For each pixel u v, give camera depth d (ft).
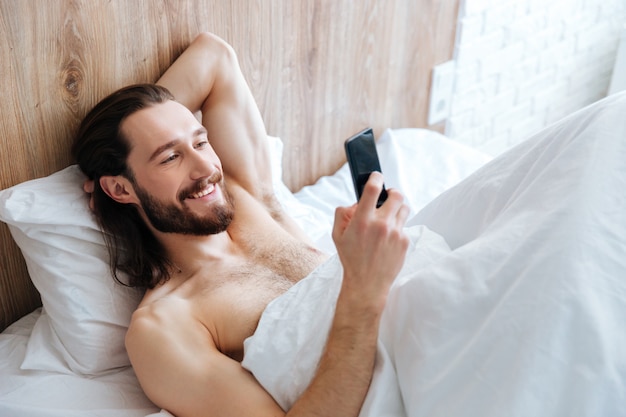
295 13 5.64
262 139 5.16
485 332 3.10
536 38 8.32
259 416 3.47
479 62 7.74
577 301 2.98
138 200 4.32
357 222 3.14
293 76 5.90
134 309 4.41
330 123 6.47
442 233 4.24
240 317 4.08
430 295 3.32
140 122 4.19
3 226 4.52
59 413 3.87
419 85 7.22
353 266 3.24
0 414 3.91
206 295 4.21
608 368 2.87
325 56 6.07
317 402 3.34
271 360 3.54
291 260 4.53
